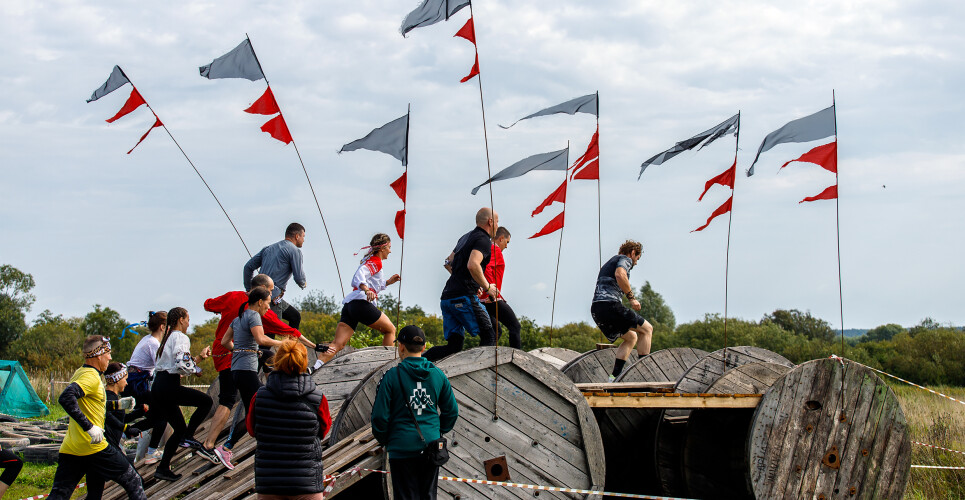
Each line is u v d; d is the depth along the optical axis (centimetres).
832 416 768
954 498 944
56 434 1617
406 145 778
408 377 568
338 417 711
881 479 781
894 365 3512
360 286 853
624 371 933
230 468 734
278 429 529
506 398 684
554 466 689
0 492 754
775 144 867
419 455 560
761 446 740
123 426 721
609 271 974
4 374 2138
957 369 3372
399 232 762
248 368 720
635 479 899
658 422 867
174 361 755
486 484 660
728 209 929
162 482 778
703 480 829
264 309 733
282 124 849
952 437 1203
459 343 786
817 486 757
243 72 849
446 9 716
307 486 528
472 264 737
